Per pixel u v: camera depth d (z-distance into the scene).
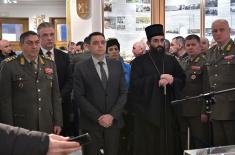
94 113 2.89
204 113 3.21
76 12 6.99
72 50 6.13
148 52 3.11
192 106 3.35
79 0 6.93
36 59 2.72
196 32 5.83
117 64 3.14
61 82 3.37
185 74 3.21
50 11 10.52
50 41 3.28
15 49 10.47
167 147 2.96
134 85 2.98
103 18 6.01
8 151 0.78
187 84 3.39
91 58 3.10
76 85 3.02
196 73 3.37
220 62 2.93
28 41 2.62
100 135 2.93
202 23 5.77
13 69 2.60
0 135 0.79
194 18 5.84
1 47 4.37
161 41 3.07
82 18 6.99
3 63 2.64
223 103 2.83
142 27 6.06
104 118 2.88
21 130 0.81
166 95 2.93
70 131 3.60
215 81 2.93
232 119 2.83
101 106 2.96
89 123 2.96
